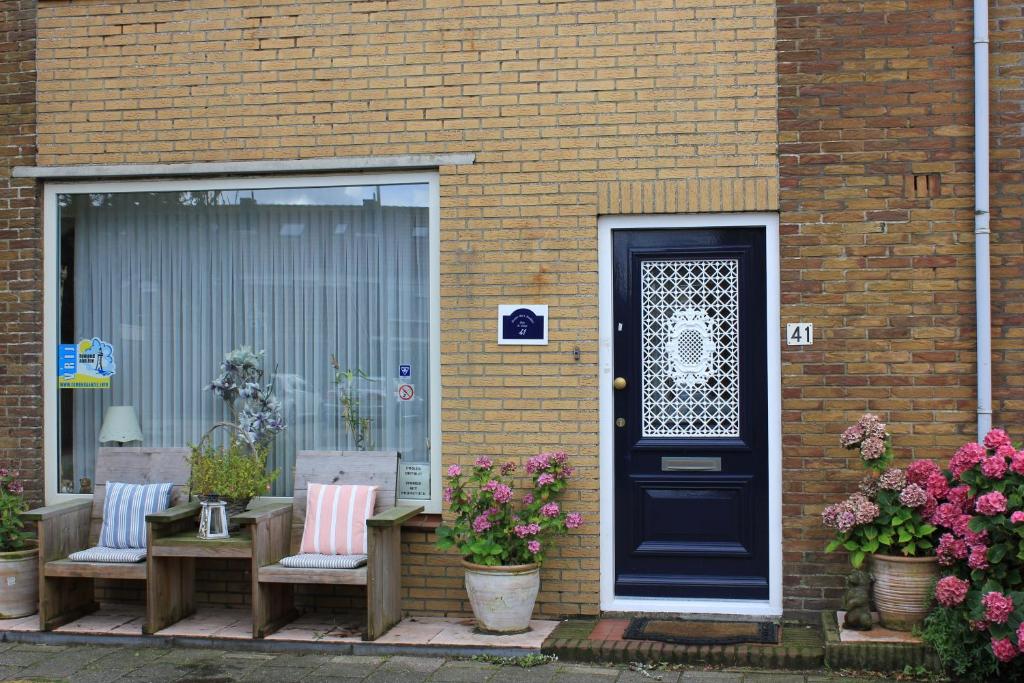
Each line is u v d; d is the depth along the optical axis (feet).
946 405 21.01
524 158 22.43
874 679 18.52
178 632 21.54
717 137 21.80
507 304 22.40
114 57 23.93
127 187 24.26
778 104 21.62
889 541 19.56
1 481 23.45
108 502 22.65
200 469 21.76
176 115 23.68
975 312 20.94
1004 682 18.17
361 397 23.85
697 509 22.21
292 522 22.88
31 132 24.27
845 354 21.31
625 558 22.40
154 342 24.67
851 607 19.57
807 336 21.42
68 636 21.49
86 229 24.90
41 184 24.52
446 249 22.66
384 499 22.40
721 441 22.13
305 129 23.22
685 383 22.30
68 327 24.81
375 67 22.98
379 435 23.73
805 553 21.39
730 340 22.15
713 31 21.84
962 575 19.10
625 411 22.44
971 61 21.04
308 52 23.21
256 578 20.88
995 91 21.03
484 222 22.53
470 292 22.54
